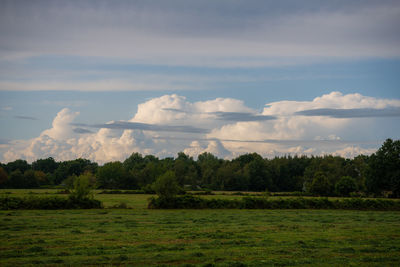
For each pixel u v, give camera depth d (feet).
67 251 65.77
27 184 510.17
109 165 460.96
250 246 72.33
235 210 172.65
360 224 114.83
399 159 302.66
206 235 86.07
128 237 82.69
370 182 315.37
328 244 75.36
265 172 499.51
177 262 57.82
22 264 55.47
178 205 177.37
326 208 187.42
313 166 479.82
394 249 69.51
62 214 142.10
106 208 173.78
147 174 470.39
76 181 173.99
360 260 60.03
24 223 108.99
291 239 81.41
